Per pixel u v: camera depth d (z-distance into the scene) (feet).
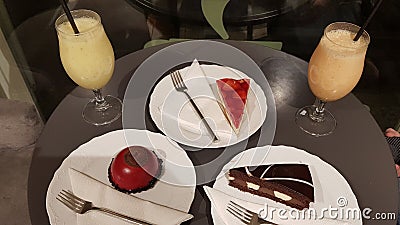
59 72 3.45
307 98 1.86
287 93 1.87
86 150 1.67
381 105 3.36
